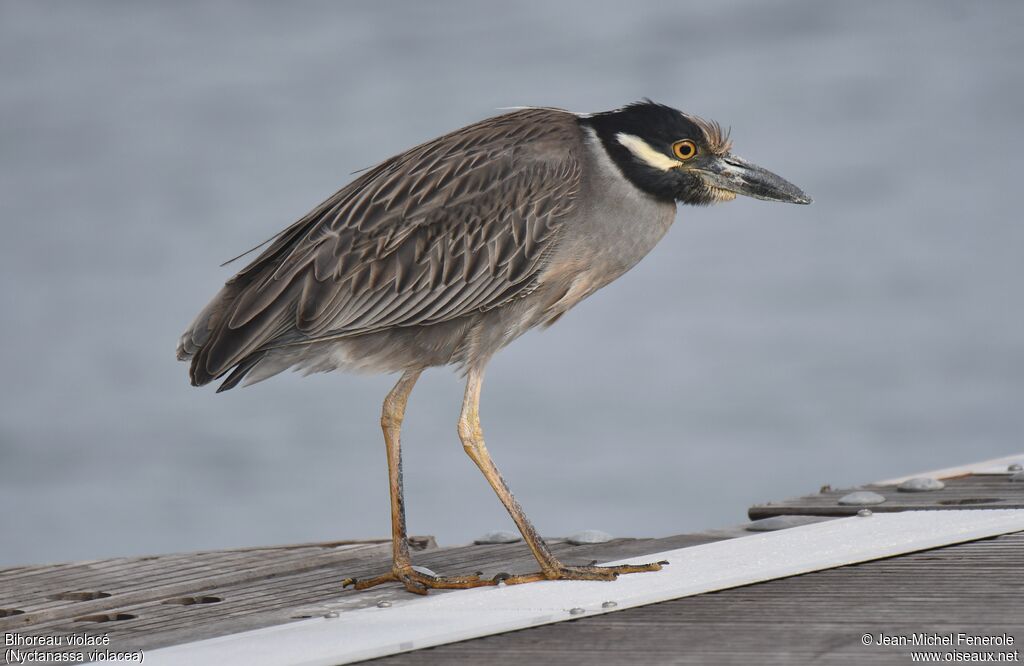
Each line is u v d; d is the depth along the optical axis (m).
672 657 4.78
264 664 4.88
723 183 7.15
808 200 7.18
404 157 7.20
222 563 7.06
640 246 7.21
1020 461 8.97
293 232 7.05
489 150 7.04
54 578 6.88
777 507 7.70
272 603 6.16
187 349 6.98
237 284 6.93
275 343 6.78
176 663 4.98
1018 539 6.44
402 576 6.38
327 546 7.48
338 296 6.79
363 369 7.04
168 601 6.31
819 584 5.73
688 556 6.43
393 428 6.80
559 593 5.84
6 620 6.00
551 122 7.21
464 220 6.92
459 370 7.07
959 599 5.32
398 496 6.54
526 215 6.95
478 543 7.57
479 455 6.69
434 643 5.16
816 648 4.76
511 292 6.97
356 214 6.90
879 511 7.36
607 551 6.99
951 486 8.12
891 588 5.57
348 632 5.33
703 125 7.16
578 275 7.11
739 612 5.36
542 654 4.95
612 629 5.25
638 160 7.04
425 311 6.90
